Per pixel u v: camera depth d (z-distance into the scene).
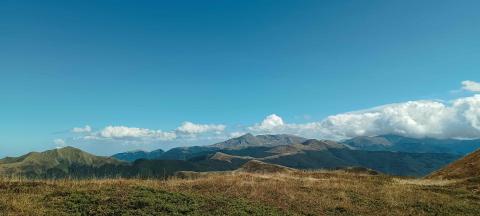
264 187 31.55
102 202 22.73
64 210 21.20
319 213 25.92
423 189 38.88
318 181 38.38
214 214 22.59
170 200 24.48
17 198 22.36
